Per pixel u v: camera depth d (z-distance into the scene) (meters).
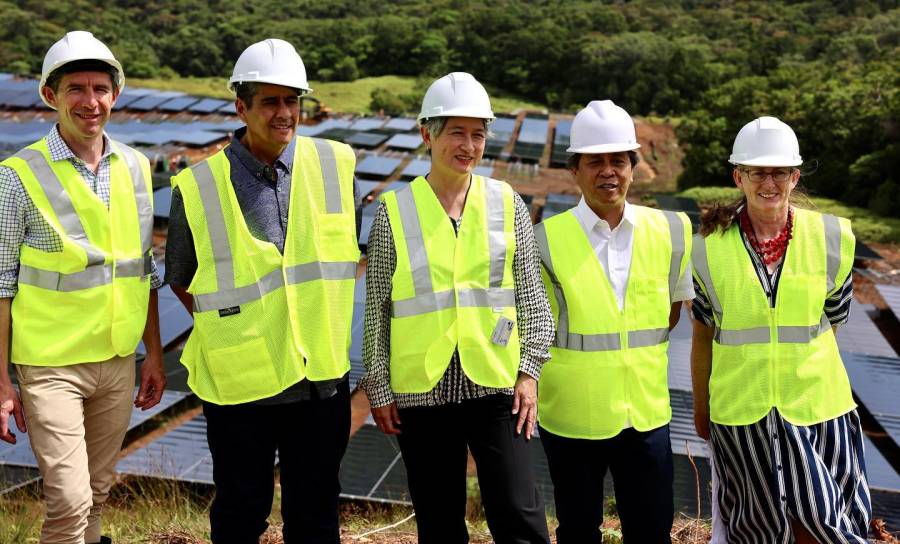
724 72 57.81
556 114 42.62
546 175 31.14
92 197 3.54
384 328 3.45
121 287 3.62
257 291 3.33
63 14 75.62
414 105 56.34
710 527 4.98
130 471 8.61
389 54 69.94
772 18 83.75
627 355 3.56
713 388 3.73
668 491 3.57
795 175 3.61
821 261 3.60
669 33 74.19
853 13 81.75
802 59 63.31
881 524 5.10
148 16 80.88
